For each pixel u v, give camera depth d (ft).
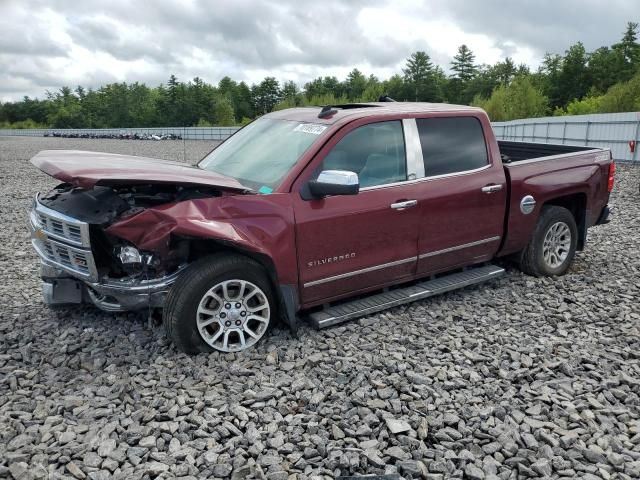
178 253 13.60
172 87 384.06
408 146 16.21
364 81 387.34
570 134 87.45
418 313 16.90
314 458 10.11
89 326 15.69
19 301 17.89
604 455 10.28
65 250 13.71
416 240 16.43
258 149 16.40
